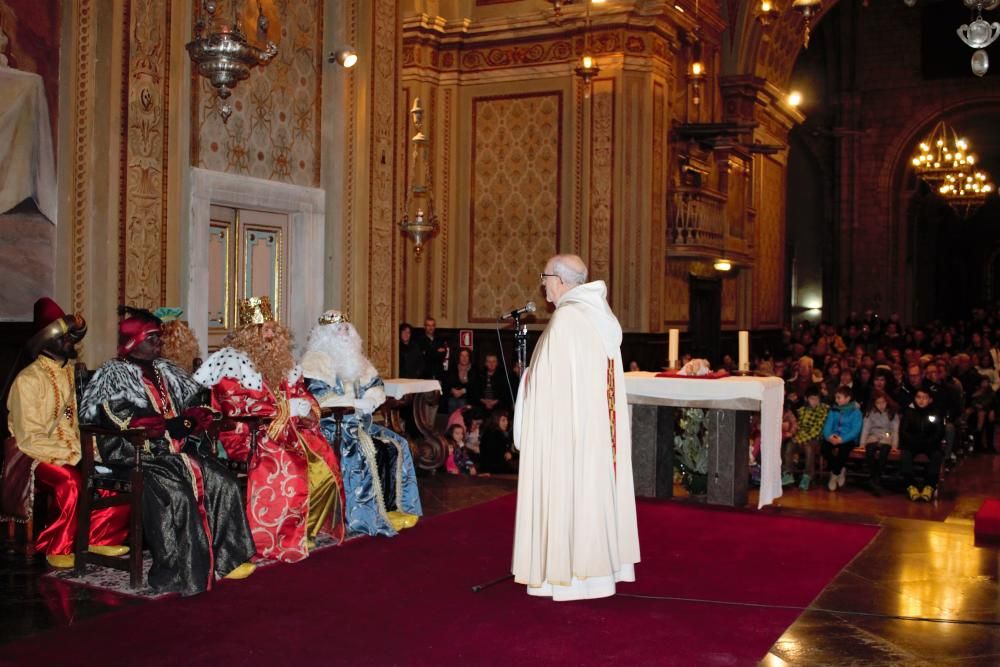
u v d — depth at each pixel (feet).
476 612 16.90
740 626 16.44
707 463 28.07
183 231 24.80
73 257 22.50
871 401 36.27
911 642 15.76
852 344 72.08
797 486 36.06
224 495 18.43
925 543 22.80
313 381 21.98
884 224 86.12
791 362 47.42
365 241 30.22
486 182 49.98
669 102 49.88
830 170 87.76
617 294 47.32
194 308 25.17
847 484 36.42
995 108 82.64
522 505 17.79
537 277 48.98
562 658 14.75
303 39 28.71
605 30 47.03
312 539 20.88
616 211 47.24
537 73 48.62
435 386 30.27
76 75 22.45
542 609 17.16
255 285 28.19
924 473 34.40
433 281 50.16
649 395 27.02
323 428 22.24
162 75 23.73
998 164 104.22
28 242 22.11
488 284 50.08
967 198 82.84
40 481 19.15
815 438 35.65
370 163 30.37
